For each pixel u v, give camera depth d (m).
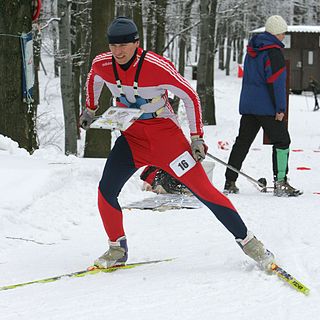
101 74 6.15
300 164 16.69
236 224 6.21
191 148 6.21
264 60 10.86
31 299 5.47
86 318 4.99
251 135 11.24
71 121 19.16
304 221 8.66
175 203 9.84
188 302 5.37
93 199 9.50
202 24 28.66
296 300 5.41
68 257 7.03
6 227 7.87
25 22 12.38
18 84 12.43
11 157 10.93
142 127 6.20
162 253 7.15
